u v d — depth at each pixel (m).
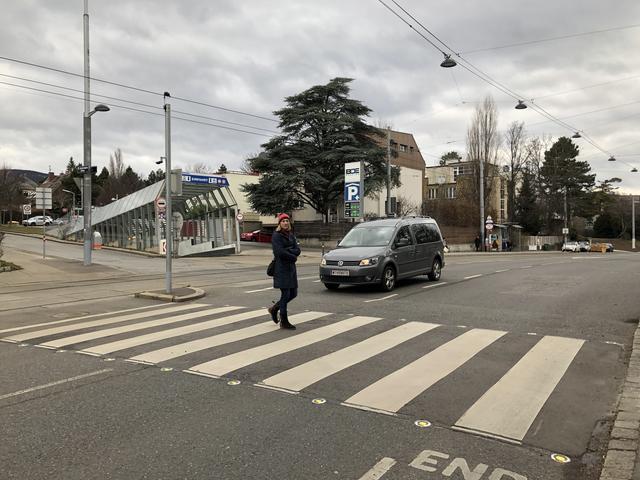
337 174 43.03
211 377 5.85
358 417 4.66
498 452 3.99
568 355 6.77
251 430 4.38
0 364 6.54
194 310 10.67
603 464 3.77
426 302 11.27
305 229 46.91
